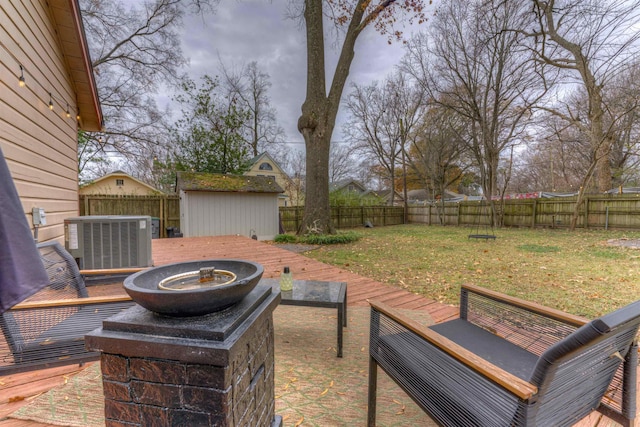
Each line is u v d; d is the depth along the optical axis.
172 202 9.27
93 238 3.04
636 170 12.82
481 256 5.93
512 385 0.83
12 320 1.35
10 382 1.62
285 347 2.17
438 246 7.37
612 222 9.36
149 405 0.79
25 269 0.80
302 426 1.39
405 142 16.88
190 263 1.13
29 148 3.00
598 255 5.71
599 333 0.73
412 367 1.19
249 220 8.91
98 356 1.44
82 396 1.51
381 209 15.03
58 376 1.69
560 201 10.51
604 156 9.35
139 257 3.21
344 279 3.94
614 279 4.00
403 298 3.25
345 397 1.61
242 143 13.30
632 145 11.10
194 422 0.76
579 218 10.06
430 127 14.74
